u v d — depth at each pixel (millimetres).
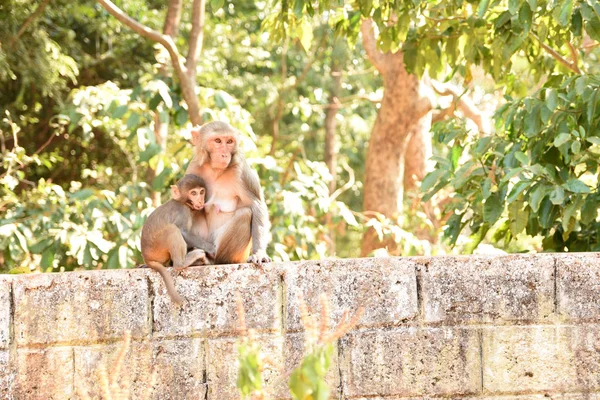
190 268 6480
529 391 6500
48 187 12102
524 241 17125
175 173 12453
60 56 16641
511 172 7742
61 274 6387
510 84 11312
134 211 11867
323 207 12570
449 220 9250
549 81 9562
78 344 6359
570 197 8203
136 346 6391
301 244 12633
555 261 6551
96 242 10977
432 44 10383
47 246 11266
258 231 7211
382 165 16031
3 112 17516
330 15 11828
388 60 15820
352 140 28719
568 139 7777
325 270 6484
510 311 6527
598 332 6527
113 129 16844
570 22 9109
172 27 15125
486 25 10016
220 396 6398
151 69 18641
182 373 6398
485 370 6508
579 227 9359
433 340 6500
